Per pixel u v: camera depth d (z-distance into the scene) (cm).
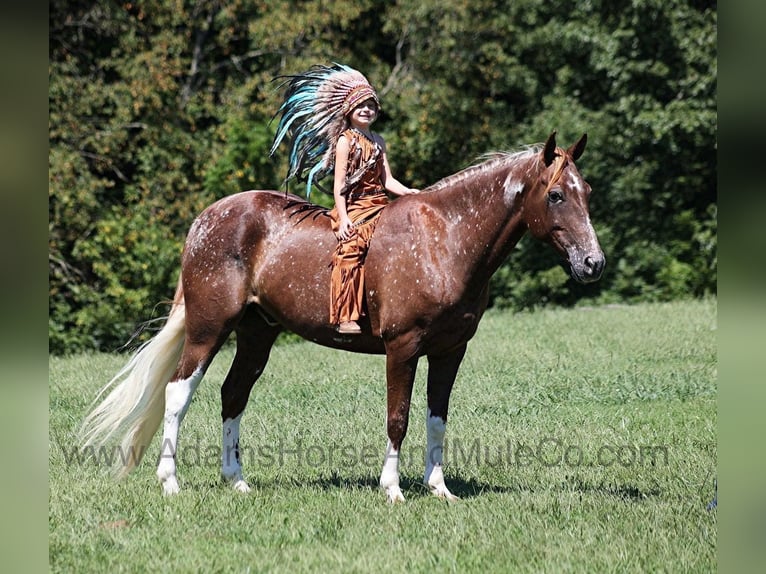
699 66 3369
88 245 2578
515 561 820
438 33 3291
